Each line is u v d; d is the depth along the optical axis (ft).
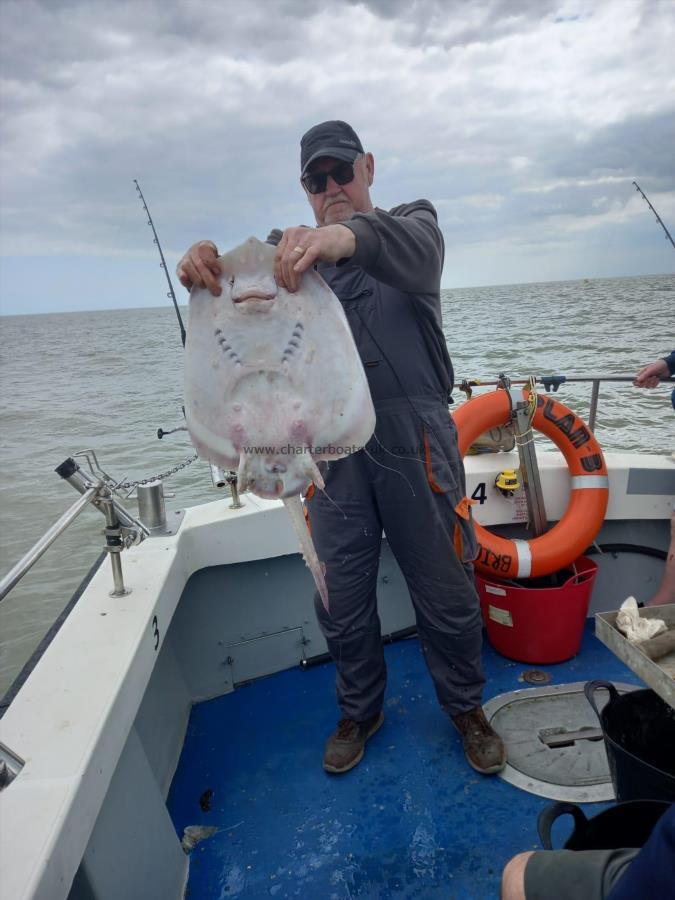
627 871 2.61
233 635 8.21
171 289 7.42
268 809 6.32
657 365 8.91
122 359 100.27
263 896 5.39
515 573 8.26
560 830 5.84
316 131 5.71
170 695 7.29
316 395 4.13
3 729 4.25
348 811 6.23
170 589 6.66
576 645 8.38
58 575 20.39
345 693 6.83
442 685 6.64
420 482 5.87
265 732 7.45
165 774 6.61
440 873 5.49
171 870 5.29
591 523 8.37
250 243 3.96
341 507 6.14
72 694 4.59
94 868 4.11
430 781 6.52
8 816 3.52
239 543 7.90
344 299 5.73
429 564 6.14
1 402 55.36
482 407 8.75
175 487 27.55
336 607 6.46
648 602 8.64
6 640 17.02
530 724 7.18
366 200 6.02
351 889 5.41
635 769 4.96
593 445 8.61
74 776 3.81
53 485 29.68
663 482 8.83
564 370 40.65
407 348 5.69
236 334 4.09
